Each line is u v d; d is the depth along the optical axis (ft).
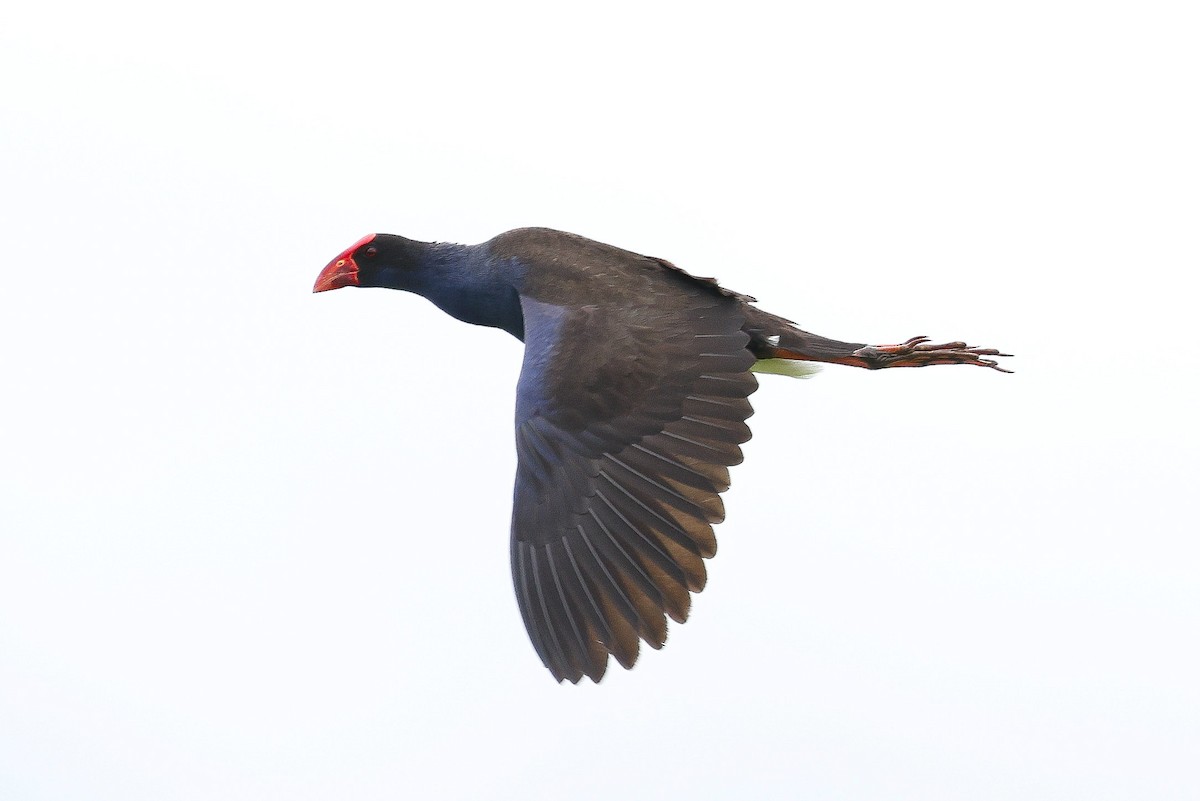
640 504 38.24
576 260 44.34
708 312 41.63
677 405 39.32
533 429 39.58
